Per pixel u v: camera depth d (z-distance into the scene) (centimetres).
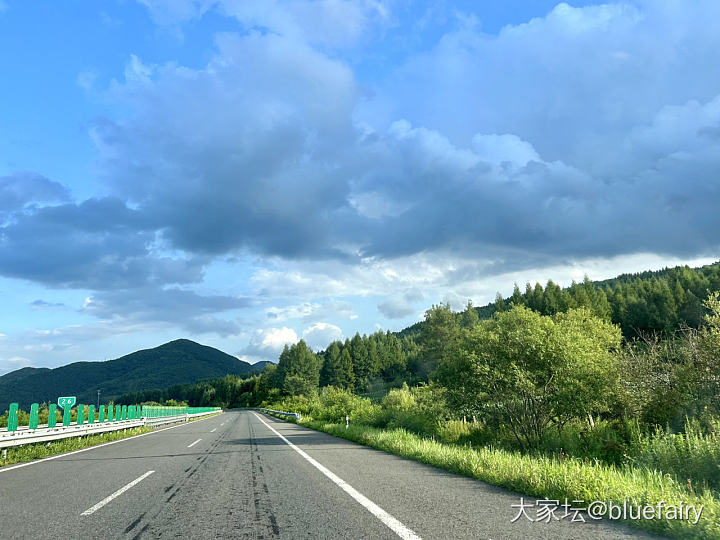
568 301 8444
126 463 1053
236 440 1750
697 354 1330
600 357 1631
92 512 555
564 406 1573
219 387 17412
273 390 14088
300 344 15025
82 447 1491
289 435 2042
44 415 2808
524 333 1650
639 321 7325
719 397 1298
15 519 521
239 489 702
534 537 426
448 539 421
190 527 480
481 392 1683
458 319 8912
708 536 429
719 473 870
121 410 2419
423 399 2639
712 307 1305
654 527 455
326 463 1017
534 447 1622
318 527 471
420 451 1137
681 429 1367
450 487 702
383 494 646
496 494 644
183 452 1294
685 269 9144
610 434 1469
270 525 483
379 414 2608
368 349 14225
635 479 691
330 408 3641
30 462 1096
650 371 1499
